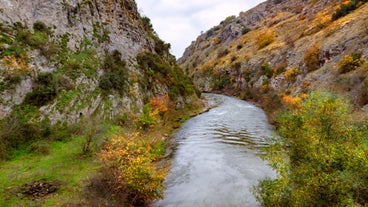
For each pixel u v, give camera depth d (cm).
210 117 3741
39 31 2122
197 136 2638
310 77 3609
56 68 2078
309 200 800
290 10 10056
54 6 2395
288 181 910
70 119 1898
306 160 934
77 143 1705
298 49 4966
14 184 1154
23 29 1983
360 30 3409
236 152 2058
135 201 1190
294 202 841
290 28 7588
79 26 2619
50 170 1331
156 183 1184
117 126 2227
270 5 12350
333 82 2827
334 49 3600
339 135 937
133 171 1152
